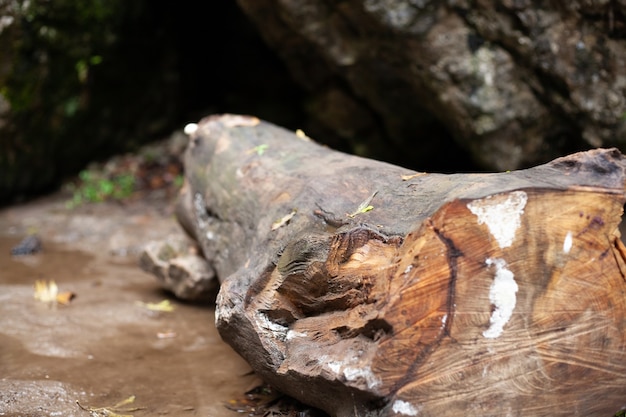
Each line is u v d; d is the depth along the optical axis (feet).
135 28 27.30
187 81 30.89
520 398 8.36
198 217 14.58
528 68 18.90
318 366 8.64
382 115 23.18
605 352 8.59
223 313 10.23
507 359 8.25
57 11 24.16
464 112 19.56
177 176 27.20
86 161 27.58
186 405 10.89
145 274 18.19
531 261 8.15
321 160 12.26
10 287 16.66
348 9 19.57
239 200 12.67
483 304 8.09
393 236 8.80
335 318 9.21
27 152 24.73
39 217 23.38
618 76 17.95
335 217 9.82
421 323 7.94
